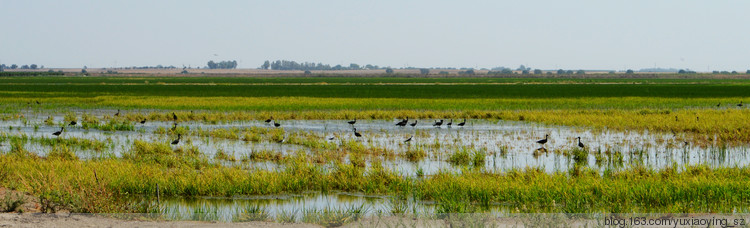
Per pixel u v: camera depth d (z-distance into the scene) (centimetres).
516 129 3256
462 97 6794
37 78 19325
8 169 1606
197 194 1478
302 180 1578
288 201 1424
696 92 8000
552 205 1248
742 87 10031
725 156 2234
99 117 4088
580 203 1270
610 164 2067
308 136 2872
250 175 1605
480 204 1330
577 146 2520
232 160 2078
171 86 10856
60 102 5631
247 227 1072
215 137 2833
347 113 4122
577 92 8112
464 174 1642
